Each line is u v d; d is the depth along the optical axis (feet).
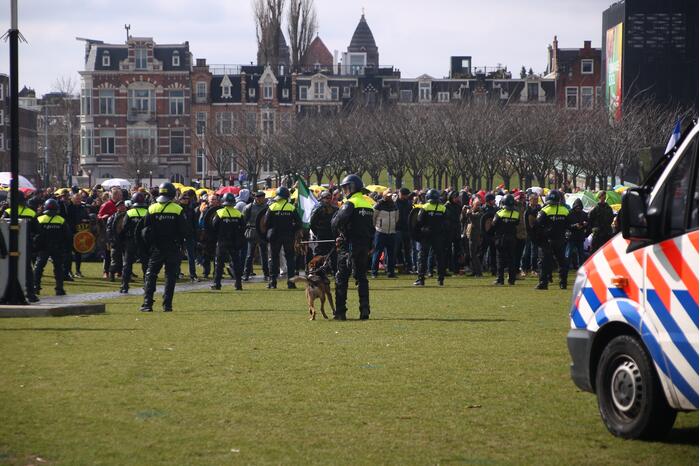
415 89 526.98
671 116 311.27
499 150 307.37
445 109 337.72
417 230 114.62
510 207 115.75
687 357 36.35
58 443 38.32
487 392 47.96
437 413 43.47
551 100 498.69
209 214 117.29
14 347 62.75
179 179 502.79
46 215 104.06
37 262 104.42
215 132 444.96
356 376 52.06
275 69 540.11
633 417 39.09
